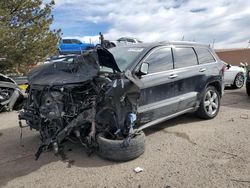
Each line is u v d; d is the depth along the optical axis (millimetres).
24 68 13500
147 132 6340
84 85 4746
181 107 6301
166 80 5820
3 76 9195
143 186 4047
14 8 13391
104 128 4922
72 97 4715
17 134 6668
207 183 4039
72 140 5062
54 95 4703
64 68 5141
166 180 4180
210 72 7043
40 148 4625
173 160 4852
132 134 4918
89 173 4520
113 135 5031
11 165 4953
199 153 5105
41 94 4961
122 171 4531
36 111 5109
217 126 6652
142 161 4859
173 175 4320
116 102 4742
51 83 4781
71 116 4637
